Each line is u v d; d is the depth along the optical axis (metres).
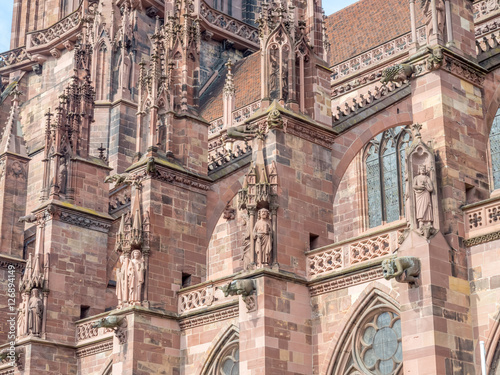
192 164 57.16
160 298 53.00
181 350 52.47
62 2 105.38
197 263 55.59
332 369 43.62
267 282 44.03
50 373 60.34
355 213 63.16
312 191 48.16
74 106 67.75
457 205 39.22
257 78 87.38
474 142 41.41
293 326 44.34
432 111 40.59
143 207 54.38
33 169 90.88
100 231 65.62
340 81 71.56
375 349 42.47
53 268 62.50
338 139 50.72
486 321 37.53
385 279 40.75
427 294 36.75
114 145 84.00
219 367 50.25
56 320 61.72
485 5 65.00
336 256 45.12
